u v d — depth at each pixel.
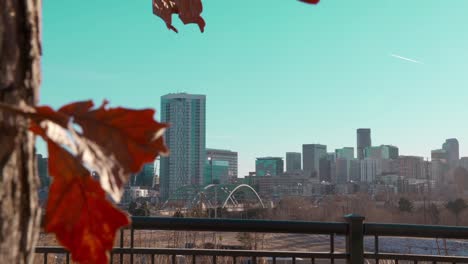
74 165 0.59
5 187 0.63
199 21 1.74
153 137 0.57
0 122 0.63
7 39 0.65
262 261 6.60
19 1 0.68
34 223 0.67
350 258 3.79
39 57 0.71
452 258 3.79
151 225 3.73
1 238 0.62
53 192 0.61
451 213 29.31
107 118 0.58
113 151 0.57
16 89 0.66
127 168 0.57
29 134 0.66
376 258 3.84
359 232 3.79
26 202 0.66
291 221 3.81
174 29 1.75
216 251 3.76
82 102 0.59
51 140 0.58
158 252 3.75
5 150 0.63
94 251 0.61
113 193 0.55
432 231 3.83
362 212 28.27
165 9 1.71
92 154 0.56
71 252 0.61
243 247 6.81
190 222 3.76
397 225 3.83
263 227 3.78
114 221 0.61
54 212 0.61
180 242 6.03
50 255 4.71
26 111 0.57
